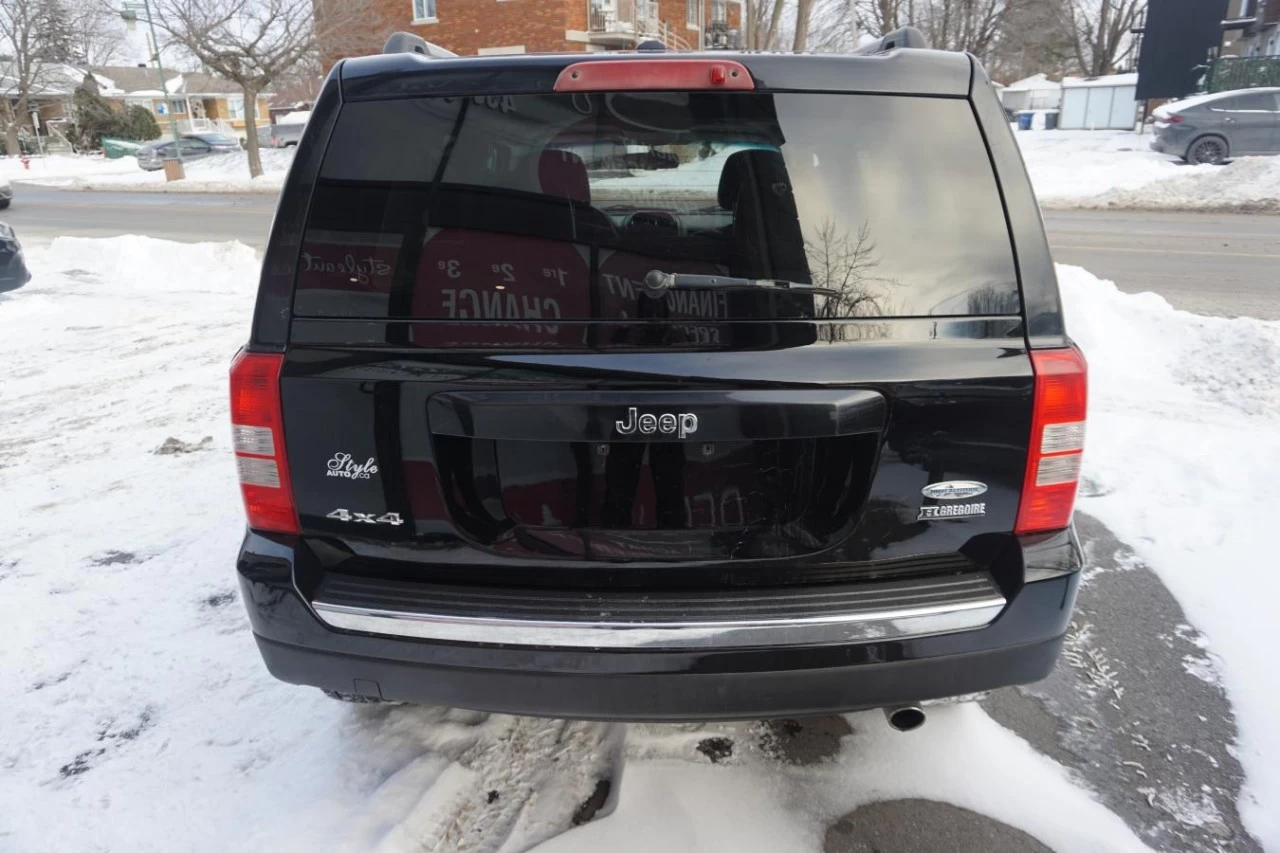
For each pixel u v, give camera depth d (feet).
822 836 7.73
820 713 6.79
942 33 105.60
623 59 6.52
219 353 25.96
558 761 8.64
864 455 6.56
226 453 17.69
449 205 6.53
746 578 6.75
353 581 7.00
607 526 6.68
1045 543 6.86
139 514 14.67
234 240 52.65
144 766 8.66
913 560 6.79
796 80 6.52
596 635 6.50
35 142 195.00
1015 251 6.59
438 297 6.53
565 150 6.47
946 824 7.87
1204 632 10.80
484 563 6.81
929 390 6.47
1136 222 49.32
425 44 8.20
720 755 8.70
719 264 6.39
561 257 6.43
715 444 6.49
